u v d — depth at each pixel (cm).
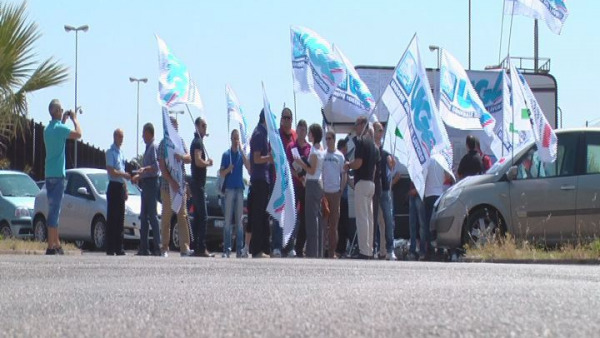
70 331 712
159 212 3231
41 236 3431
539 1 2989
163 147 2445
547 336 650
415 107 2569
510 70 2706
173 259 1814
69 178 3406
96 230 3241
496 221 2347
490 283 1128
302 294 995
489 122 3141
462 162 2694
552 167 2308
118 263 1622
